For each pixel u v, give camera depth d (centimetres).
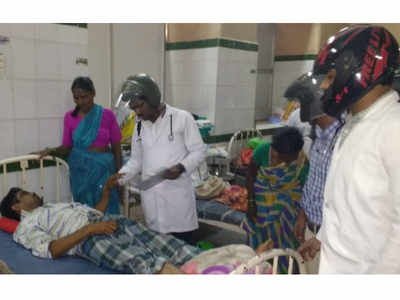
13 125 255
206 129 343
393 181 92
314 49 445
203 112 381
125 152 321
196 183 322
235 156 404
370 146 99
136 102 204
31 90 260
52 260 200
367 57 100
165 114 222
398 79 104
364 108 105
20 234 213
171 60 400
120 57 350
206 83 373
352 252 108
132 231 217
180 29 387
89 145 263
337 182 110
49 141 277
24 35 251
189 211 239
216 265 164
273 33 481
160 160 224
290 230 215
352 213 105
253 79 411
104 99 340
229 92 383
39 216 221
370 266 104
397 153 91
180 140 225
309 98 132
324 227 120
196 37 374
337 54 105
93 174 261
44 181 277
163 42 394
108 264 193
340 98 106
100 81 334
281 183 213
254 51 403
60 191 287
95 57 327
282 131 209
